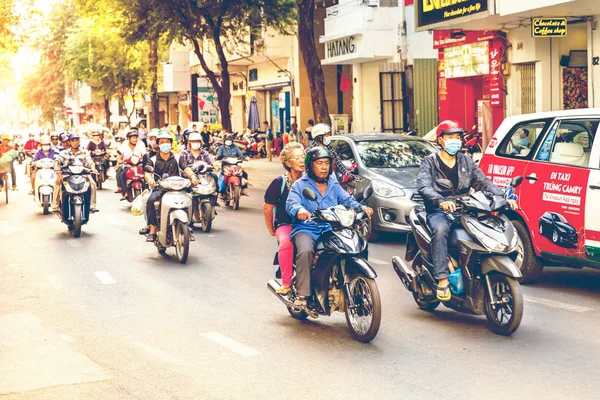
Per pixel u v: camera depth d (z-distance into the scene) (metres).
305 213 8.31
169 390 6.90
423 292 9.19
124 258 14.15
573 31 24.08
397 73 32.88
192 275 12.38
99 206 23.08
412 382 6.95
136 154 22.16
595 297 10.20
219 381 7.12
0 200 26.20
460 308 8.73
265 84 48.38
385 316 9.41
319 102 26.45
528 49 24.53
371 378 7.10
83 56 62.59
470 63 27.55
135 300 10.69
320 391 6.78
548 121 10.88
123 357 7.96
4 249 15.64
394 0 33.62
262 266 13.03
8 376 7.39
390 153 15.91
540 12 20.94
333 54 35.94
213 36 36.56
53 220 20.22
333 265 8.41
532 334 8.45
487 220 8.40
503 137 11.49
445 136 8.78
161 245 14.01
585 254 10.06
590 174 9.99
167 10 34.19
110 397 6.76
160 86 63.94
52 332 9.05
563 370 7.19
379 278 11.72
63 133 22.30
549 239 10.52
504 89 25.95
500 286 8.48
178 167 14.34
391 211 14.63
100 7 37.75
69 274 12.75
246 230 17.38
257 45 43.69
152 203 14.15
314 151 8.59
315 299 8.59
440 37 28.67
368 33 33.38
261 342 8.43
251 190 27.47
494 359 7.57
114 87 62.44
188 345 8.37
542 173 10.66
